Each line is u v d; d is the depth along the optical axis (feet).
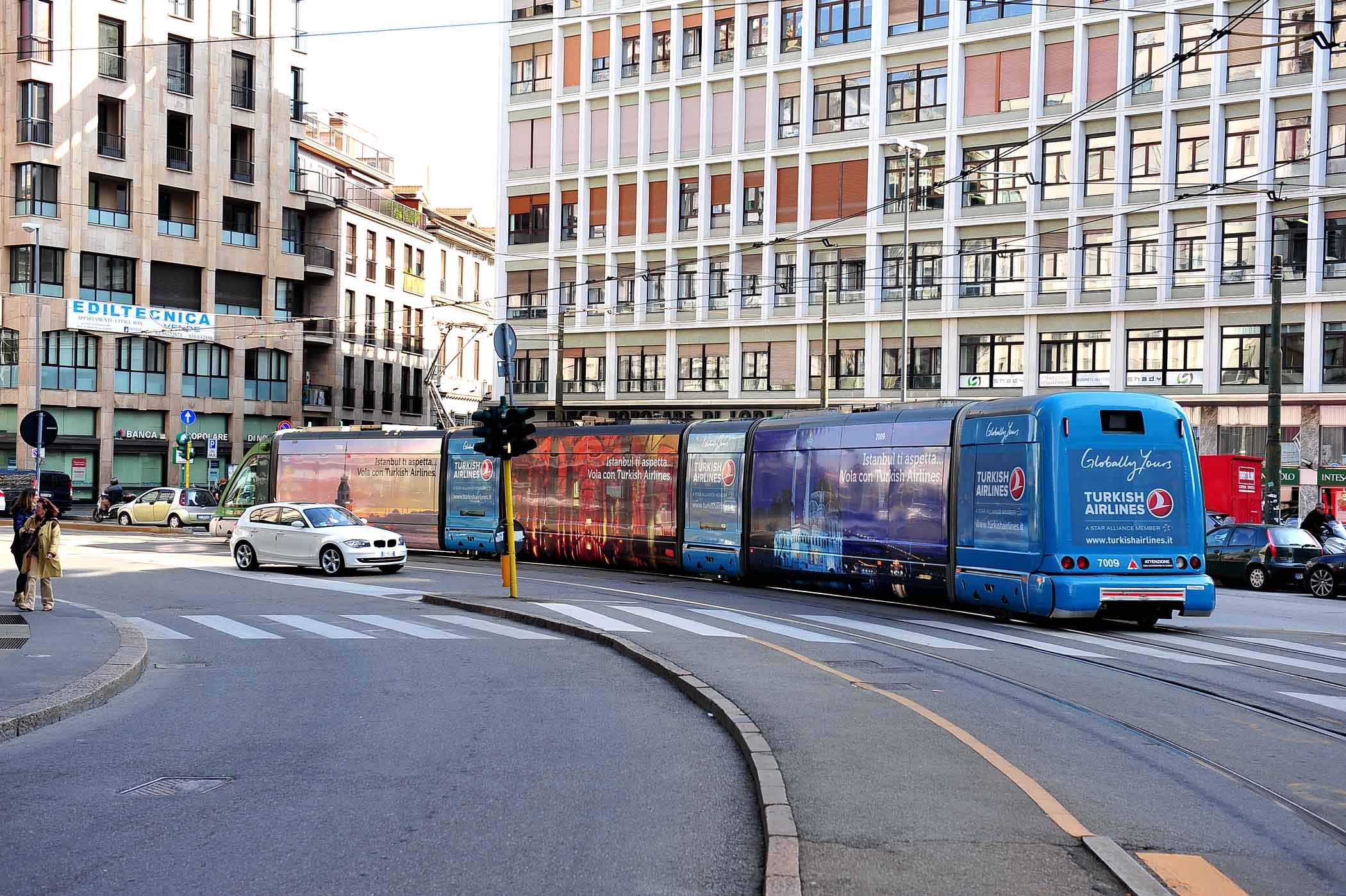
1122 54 137.80
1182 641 52.95
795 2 159.74
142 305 186.19
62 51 177.58
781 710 34.04
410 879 19.70
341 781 26.89
